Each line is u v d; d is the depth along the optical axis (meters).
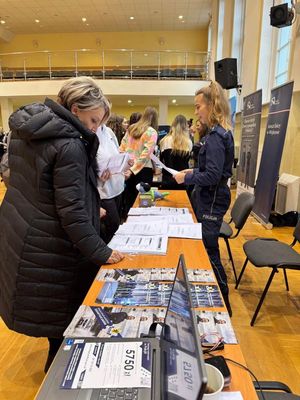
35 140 1.19
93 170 1.37
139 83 11.09
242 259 3.29
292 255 2.21
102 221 2.23
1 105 12.05
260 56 6.16
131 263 1.33
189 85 11.07
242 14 8.27
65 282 1.32
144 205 2.32
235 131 7.97
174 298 0.75
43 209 1.25
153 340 0.85
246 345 2.00
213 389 0.67
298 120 4.33
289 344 2.00
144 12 12.32
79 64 11.25
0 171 1.76
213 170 1.83
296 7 3.92
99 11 12.20
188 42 14.67
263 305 2.44
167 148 3.57
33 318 1.35
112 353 0.80
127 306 1.03
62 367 0.76
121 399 0.68
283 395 1.03
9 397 1.57
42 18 12.86
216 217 2.00
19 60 11.48
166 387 0.61
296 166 4.42
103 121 1.35
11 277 1.33
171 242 1.56
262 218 4.54
